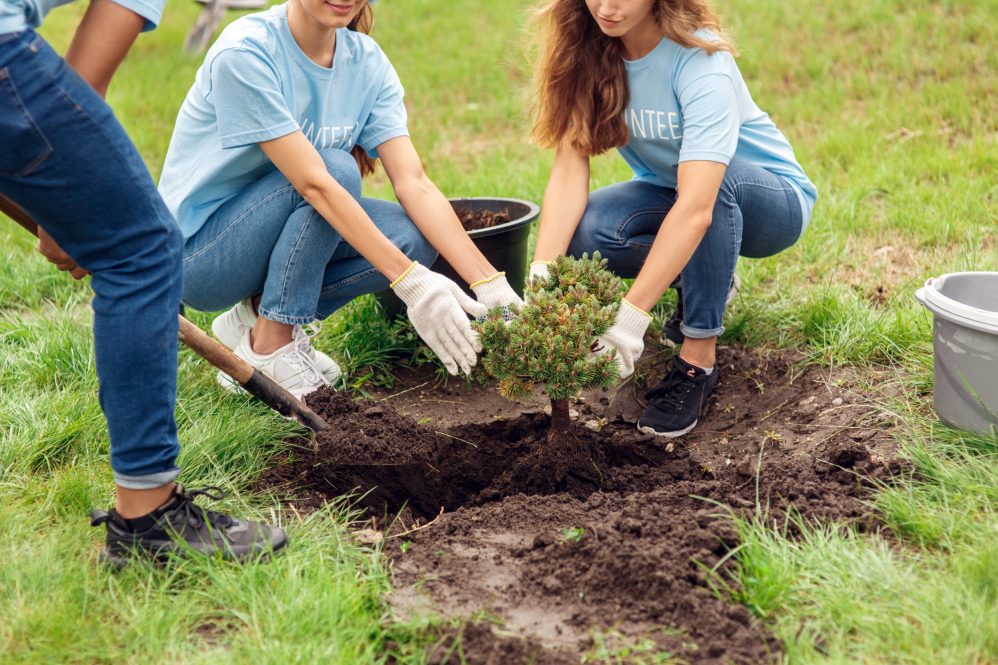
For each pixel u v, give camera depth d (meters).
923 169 5.19
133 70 8.33
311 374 3.32
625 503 2.83
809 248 4.44
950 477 2.71
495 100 7.37
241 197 3.21
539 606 2.37
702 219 3.00
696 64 3.10
